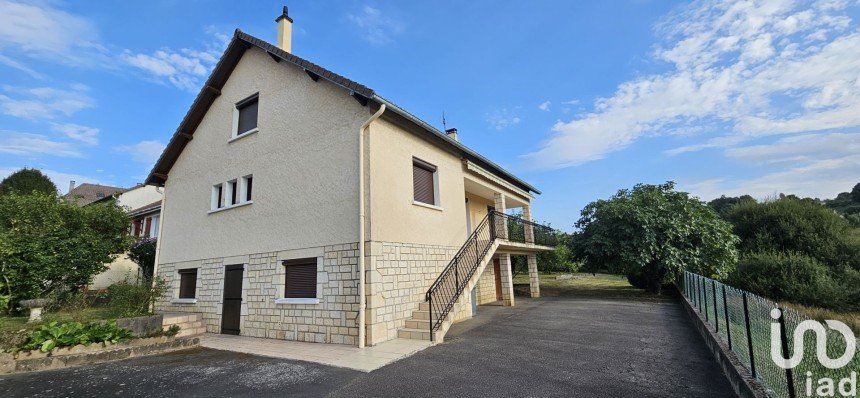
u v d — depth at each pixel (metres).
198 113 12.08
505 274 14.06
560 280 25.03
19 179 29.48
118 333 7.33
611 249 15.99
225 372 5.85
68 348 6.55
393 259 8.36
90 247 12.45
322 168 8.82
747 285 17.89
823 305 15.95
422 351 6.94
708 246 15.38
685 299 12.38
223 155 11.29
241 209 10.42
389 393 4.75
